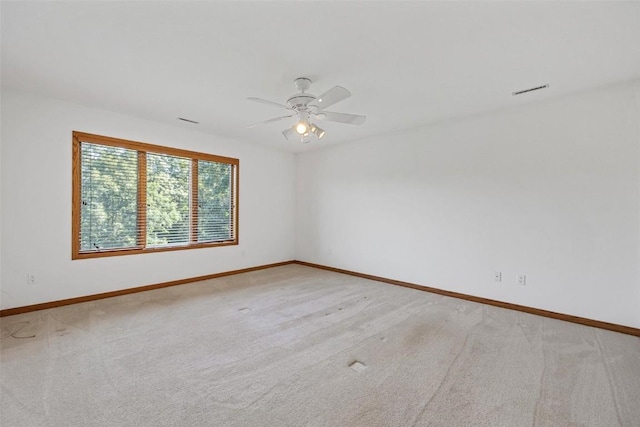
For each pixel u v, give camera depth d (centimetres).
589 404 174
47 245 325
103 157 365
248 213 523
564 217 306
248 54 228
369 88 288
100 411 164
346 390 186
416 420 160
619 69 249
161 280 415
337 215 527
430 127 405
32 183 315
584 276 296
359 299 370
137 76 268
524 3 170
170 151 418
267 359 223
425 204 412
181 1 171
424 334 268
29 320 291
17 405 167
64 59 238
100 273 362
